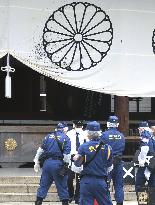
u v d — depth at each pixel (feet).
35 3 57.26
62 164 42.96
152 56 59.41
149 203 42.01
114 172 44.06
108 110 73.97
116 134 44.47
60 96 73.97
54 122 73.51
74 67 57.82
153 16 59.57
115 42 58.70
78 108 74.28
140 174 44.96
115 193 44.14
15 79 73.26
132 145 66.95
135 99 72.49
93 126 35.68
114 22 58.75
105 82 58.34
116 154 44.11
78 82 57.82
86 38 58.13
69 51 57.77
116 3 58.80
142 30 59.31
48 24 57.47
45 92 73.67
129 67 58.90
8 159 63.10
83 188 34.99
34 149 63.26
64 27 57.72
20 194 49.16
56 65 57.47
